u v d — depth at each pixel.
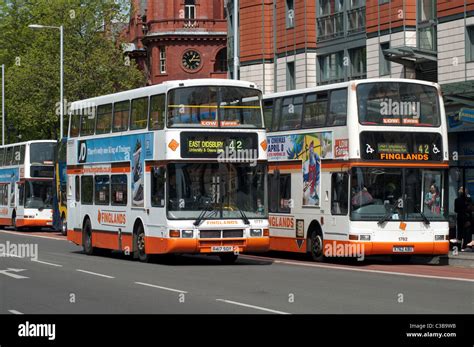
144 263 28.86
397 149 27.39
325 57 50.25
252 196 27.69
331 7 49.28
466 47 38.19
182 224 26.86
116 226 31.02
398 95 27.52
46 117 74.12
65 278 23.36
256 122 28.00
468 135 36.91
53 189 54.56
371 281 21.83
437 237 27.52
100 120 32.72
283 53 52.91
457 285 20.67
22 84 74.00
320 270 25.64
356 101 27.20
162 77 94.06
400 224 27.22
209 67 93.62
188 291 19.73
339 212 27.64
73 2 76.56
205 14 93.50
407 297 18.11
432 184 27.72
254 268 26.62
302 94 30.00
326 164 28.41
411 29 42.69
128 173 30.03
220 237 27.12
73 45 75.38
